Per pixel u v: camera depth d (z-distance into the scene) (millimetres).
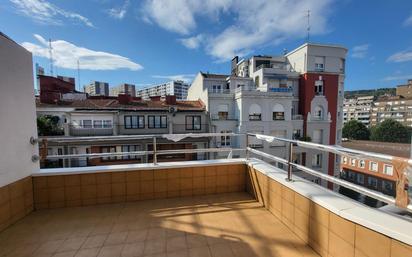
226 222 2283
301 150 18062
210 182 3092
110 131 14773
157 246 1866
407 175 1139
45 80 19703
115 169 2758
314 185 2020
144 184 2861
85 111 14266
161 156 15086
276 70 19109
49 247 1854
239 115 16625
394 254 1113
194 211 2553
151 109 15664
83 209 2607
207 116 16891
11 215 2211
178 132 16328
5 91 2121
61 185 2637
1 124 2072
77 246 1869
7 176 2160
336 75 19125
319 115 19109
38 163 2660
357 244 1327
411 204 1114
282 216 2252
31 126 2531
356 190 1487
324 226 1621
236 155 13367
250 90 16734
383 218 1280
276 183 2367
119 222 2295
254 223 2254
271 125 16953
